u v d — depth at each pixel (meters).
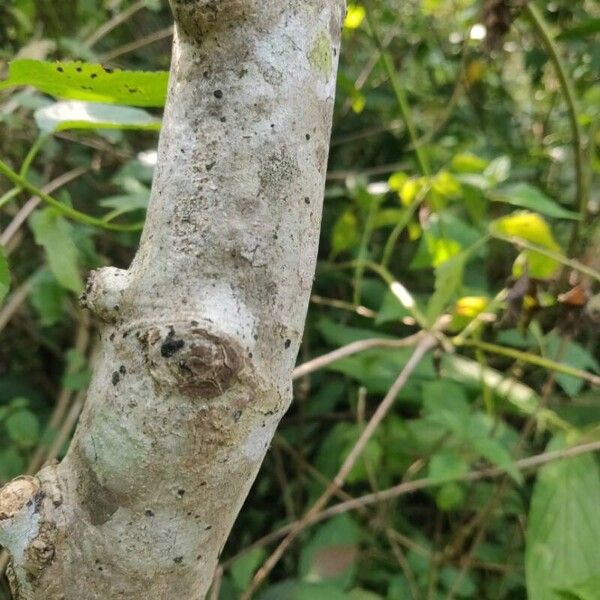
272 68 0.26
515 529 0.78
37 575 0.28
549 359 0.77
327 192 1.01
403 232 1.09
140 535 0.28
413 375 0.79
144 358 0.26
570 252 0.78
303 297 0.28
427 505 0.89
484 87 1.23
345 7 0.30
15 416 0.80
